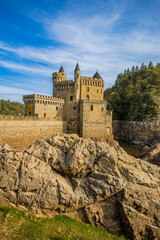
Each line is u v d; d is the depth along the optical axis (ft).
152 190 69.67
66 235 56.85
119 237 64.03
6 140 134.62
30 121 152.87
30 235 53.11
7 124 135.03
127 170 73.92
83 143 86.02
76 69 201.26
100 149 81.61
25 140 148.97
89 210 67.56
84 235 58.95
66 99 210.59
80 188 71.56
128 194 66.90
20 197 66.54
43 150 80.12
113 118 356.79
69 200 66.59
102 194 67.97
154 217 66.64
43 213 65.87
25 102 190.29
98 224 67.26
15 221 58.70
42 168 73.20
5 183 70.44
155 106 287.48
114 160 74.02
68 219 65.82
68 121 200.85
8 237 50.98
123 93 400.26
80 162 75.10
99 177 72.28
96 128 197.47
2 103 529.04
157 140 260.01
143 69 492.13
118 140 329.93
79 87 204.85
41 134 164.04
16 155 76.07
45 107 187.01
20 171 71.20
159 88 325.83
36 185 67.92
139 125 293.23
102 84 221.66
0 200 68.18
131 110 334.65
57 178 72.13
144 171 80.12
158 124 264.72
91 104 193.47
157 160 129.49
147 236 64.18
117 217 69.05
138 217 64.18
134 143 291.17
